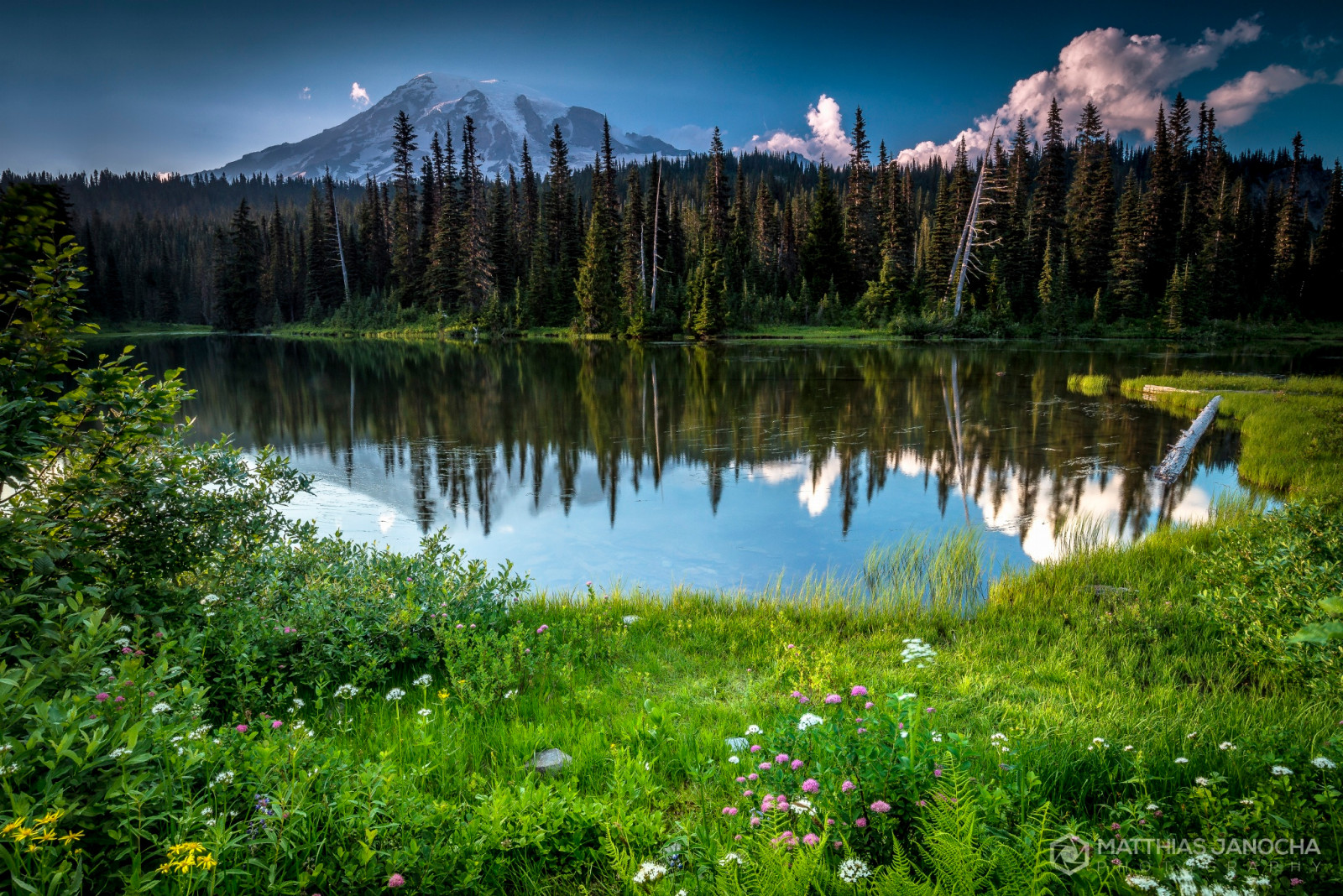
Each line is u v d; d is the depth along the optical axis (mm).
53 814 2148
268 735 3104
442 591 5863
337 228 78062
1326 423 16484
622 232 68375
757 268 66750
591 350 46250
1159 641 5695
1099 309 55562
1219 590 5875
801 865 2463
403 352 45719
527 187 74875
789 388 25703
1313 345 49406
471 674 4855
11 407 3650
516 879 2834
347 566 6121
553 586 7977
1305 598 5059
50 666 2889
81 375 4078
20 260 3893
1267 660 5023
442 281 64250
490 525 10328
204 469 5641
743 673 5184
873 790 2863
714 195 71250
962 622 6504
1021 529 10125
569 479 13047
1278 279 67562
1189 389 23609
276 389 25953
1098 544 9203
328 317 75375
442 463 14367
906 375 29953
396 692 4164
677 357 39562
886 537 9727
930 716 3871
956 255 57500
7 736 2498
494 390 25562
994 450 15492
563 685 4953
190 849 2264
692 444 16188
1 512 3750
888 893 2404
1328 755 3268
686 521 10492
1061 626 6145
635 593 7316
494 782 3449
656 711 4168
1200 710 4266
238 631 4617
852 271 66312
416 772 3299
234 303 78000
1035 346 47750
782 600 7254
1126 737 3803
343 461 14578
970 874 2412
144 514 4836
